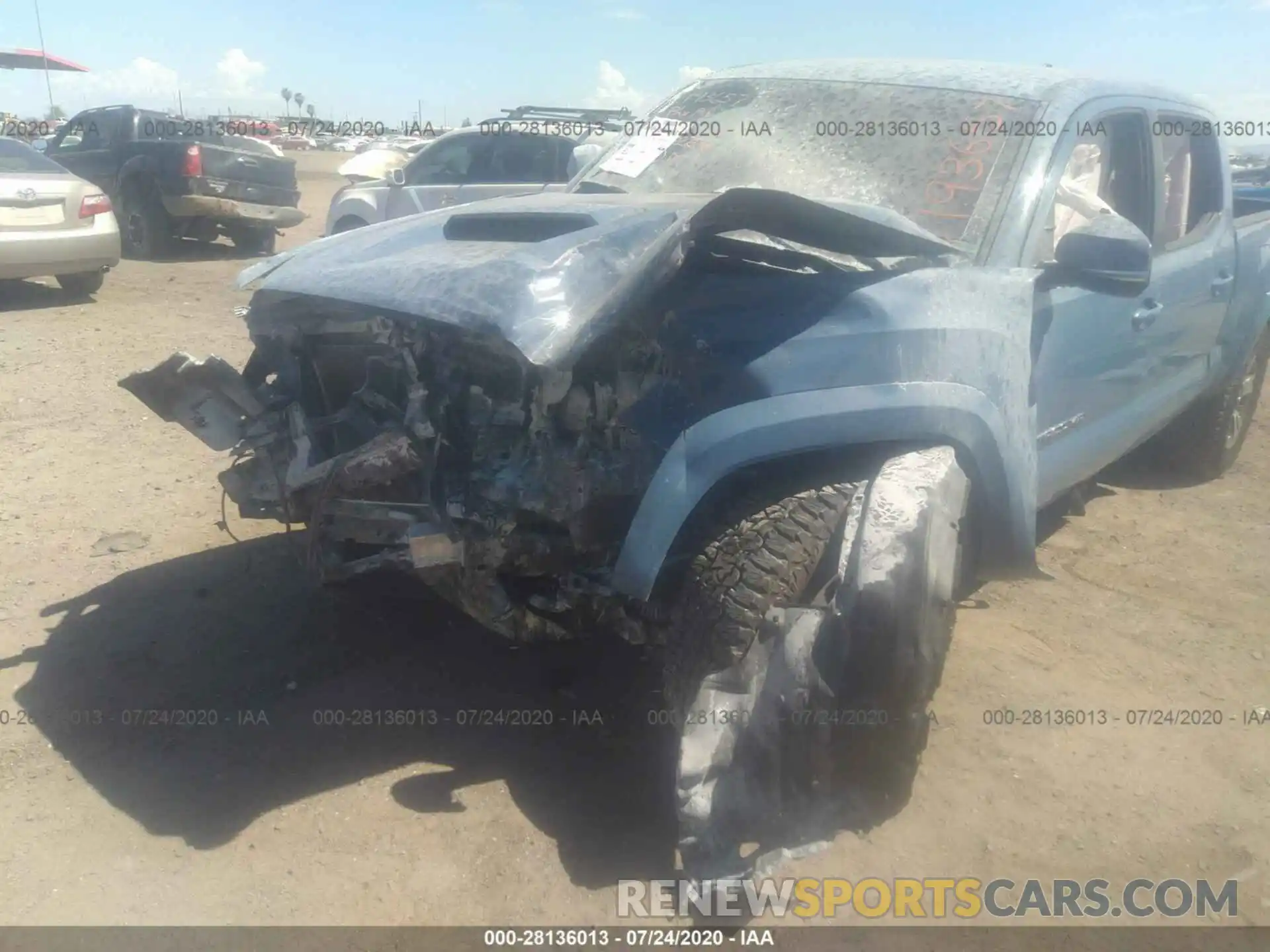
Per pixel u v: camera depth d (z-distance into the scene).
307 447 3.20
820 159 3.84
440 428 2.88
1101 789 3.13
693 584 2.75
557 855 2.81
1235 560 4.73
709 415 2.71
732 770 2.65
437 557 2.79
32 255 9.33
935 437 2.90
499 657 3.74
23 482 5.23
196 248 14.47
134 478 5.32
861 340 2.81
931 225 3.46
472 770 3.13
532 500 2.78
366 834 2.87
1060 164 3.63
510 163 10.15
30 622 3.89
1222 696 3.62
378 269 3.10
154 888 2.67
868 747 2.77
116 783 3.04
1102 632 4.03
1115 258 3.29
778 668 2.66
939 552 2.73
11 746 3.19
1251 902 2.72
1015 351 3.11
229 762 3.14
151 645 3.75
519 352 2.58
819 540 2.75
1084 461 4.05
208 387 3.33
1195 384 5.08
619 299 2.59
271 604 4.06
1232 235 5.05
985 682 3.63
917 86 3.99
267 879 2.71
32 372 7.24
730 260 3.03
